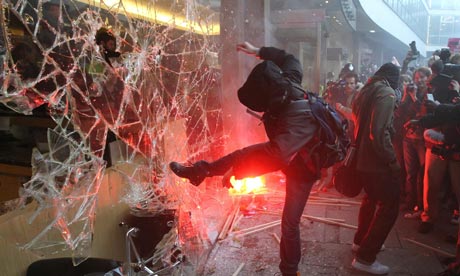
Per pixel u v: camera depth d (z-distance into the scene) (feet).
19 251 6.21
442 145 10.85
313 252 11.38
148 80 9.64
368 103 9.59
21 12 5.41
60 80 6.81
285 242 8.65
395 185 9.52
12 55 5.75
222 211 13.65
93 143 7.73
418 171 13.85
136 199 9.64
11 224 6.07
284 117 7.29
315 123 7.43
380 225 9.75
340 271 10.37
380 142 9.00
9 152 9.34
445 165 11.39
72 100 6.70
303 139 7.22
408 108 14.24
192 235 10.34
